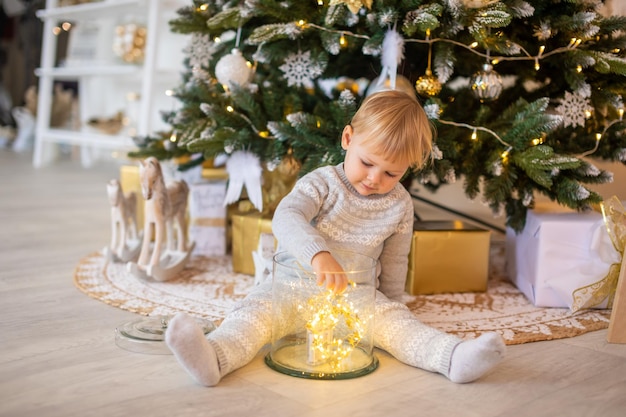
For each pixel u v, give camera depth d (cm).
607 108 164
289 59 154
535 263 149
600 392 103
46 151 397
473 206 220
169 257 171
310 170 146
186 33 171
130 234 189
